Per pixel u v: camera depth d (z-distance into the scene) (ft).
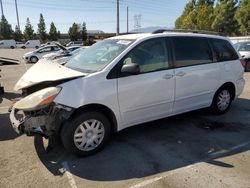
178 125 16.70
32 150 13.29
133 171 11.39
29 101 11.45
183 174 11.10
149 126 16.51
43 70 13.53
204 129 16.06
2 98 25.02
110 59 13.08
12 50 147.13
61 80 11.69
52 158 12.50
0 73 44.27
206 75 16.46
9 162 12.12
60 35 314.55
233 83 18.52
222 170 11.38
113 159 12.40
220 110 18.39
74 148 12.19
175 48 15.02
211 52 17.01
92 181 10.69
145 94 13.67
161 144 13.98
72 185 10.43
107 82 12.44
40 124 11.78
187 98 15.75
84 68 13.55
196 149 13.41
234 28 116.47
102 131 12.91
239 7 106.32
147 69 13.74
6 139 14.62
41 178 10.88
